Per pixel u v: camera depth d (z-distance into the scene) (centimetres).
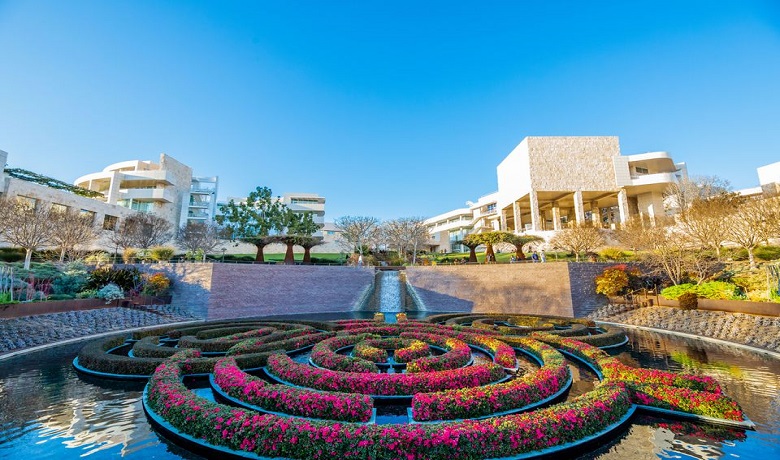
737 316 2017
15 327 1731
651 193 5528
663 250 2856
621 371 1150
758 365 1400
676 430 861
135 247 4238
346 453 670
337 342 1588
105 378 1259
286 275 3241
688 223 3133
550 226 7150
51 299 2273
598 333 2092
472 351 1677
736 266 2784
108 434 831
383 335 1997
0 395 1083
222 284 2862
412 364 1274
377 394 1059
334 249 6394
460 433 692
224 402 1018
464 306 3319
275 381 1217
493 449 689
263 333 1878
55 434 830
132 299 2572
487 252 3988
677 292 2508
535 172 5444
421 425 723
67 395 1088
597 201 6081
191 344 1595
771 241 3616
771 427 862
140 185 6394
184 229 4788
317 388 1090
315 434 694
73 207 4528
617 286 2803
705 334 1994
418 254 6006
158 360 1301
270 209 4034
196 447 749
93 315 2183
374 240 5288
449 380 1082
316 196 8212
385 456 664
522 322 2441
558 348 1680
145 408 959
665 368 1373
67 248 3350
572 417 767
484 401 900
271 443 702
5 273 2142
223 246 5278
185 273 2919
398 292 3606
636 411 955
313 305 3334
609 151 5519
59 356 1562
